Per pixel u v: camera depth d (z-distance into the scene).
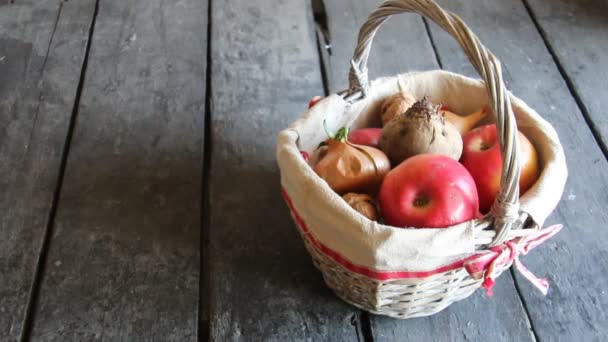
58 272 0.87
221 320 0.83
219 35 1.27
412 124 0.76
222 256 0.90
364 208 0.74
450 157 0.73
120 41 1.26
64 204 0.96
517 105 0.82
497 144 0.79
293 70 1.19
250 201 0.97
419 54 1.24
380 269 0.69
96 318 0.83
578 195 0.98
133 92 1.15
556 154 0.76
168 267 0.88
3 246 0.90
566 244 0.92
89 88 1.16
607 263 0.90
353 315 0.84
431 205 0.70
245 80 1.17
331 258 0.74
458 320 0.83
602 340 0.81
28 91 1.15
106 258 0.89
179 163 1.03
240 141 1.06
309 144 0.85
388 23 1.31
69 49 1.24
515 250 0.70
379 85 0.89
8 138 1.06
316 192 0.70
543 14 1.33
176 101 1.14
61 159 1.03
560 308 0.85
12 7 1.33
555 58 1.23
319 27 1.36
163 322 0.83
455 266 0.69
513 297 0.86
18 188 0.98
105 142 1.06
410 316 0.82
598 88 1.16
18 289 0.85
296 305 0.85
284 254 0.90
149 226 0.93
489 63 0.61
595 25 1.30
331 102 0.85
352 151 0.77
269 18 1.31
